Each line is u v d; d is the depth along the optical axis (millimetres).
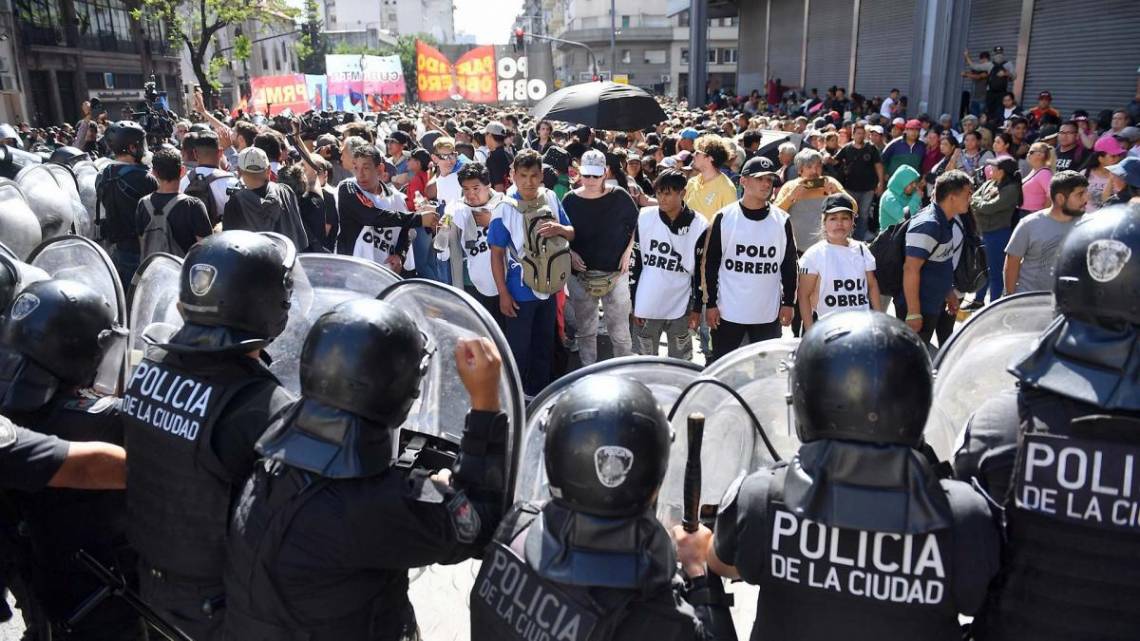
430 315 2391
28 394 1983
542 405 2205
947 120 10938
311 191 5578
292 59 64625
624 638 1361
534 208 4648
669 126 12570
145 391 1862
